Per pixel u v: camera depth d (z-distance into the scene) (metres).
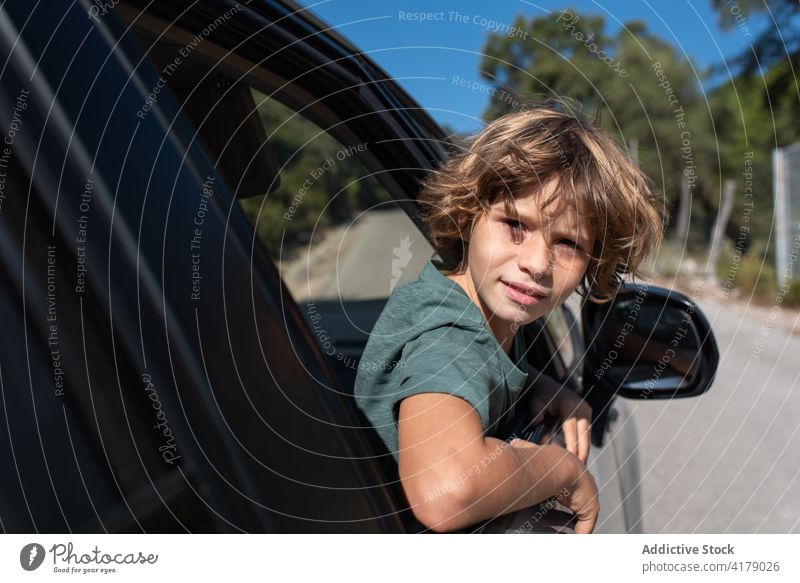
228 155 1.19
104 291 0.41
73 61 0.42
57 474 0.39
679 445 3.38
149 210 0.44
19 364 0.39
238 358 0.47
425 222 1.10
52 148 0.40
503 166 0.78
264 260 0.52
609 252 0.87
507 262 0.78
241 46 0.88
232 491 0.45
